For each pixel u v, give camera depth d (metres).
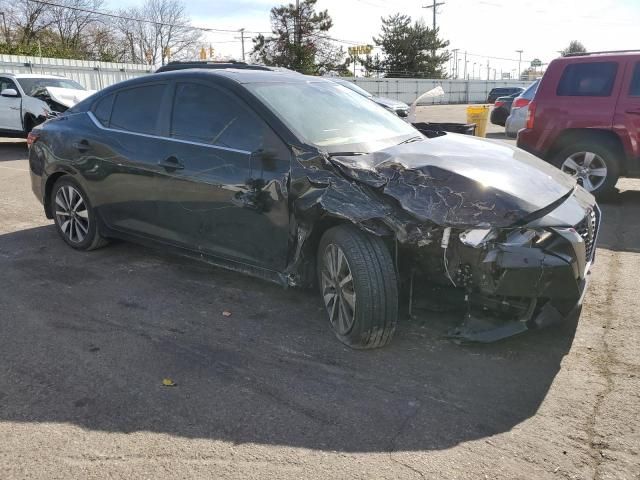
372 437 2.68
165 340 3.68
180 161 4.26
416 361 3.37
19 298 4.36
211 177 4.04
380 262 3.25
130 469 2.48
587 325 3.79
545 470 2.44
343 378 3.20
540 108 7.56
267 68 8.40
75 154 5.14
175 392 3.07
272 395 3.04
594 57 7.20
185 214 4.31
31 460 2.54
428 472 2.43
